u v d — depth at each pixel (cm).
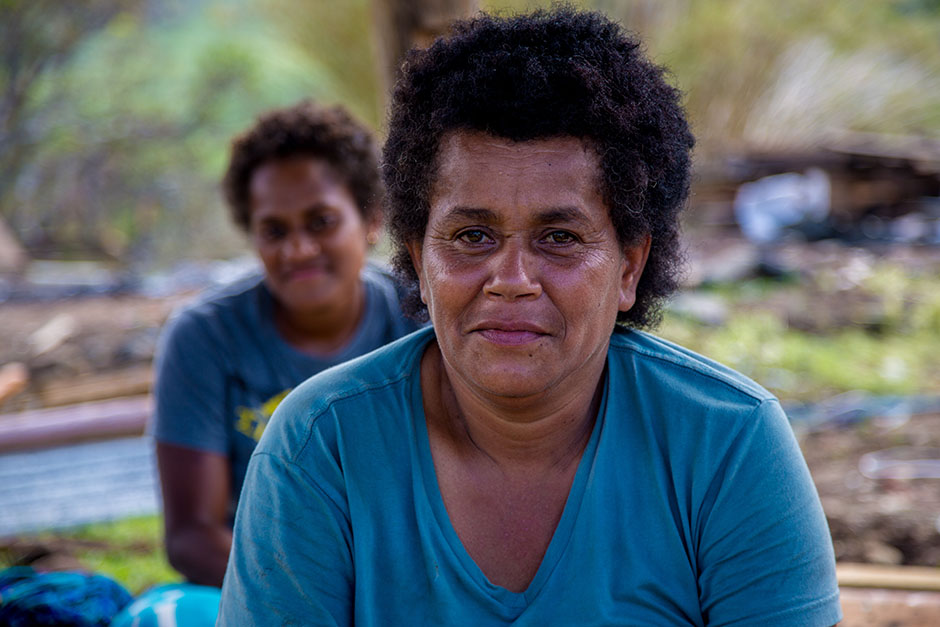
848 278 637
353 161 231
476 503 137
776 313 574
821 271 657
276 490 136
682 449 136
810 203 830
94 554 329
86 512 357
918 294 602
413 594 134
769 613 132
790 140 899
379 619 134
